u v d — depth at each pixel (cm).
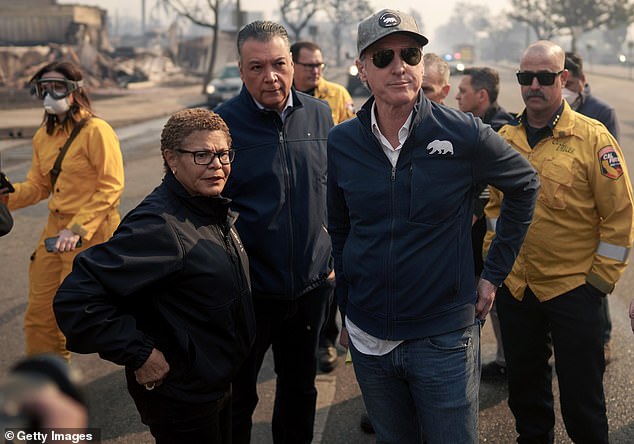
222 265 217
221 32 4775
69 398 71
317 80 499
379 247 224
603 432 280
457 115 224
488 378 400
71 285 200
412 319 222
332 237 254
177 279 210
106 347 200
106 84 3519
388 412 238
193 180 213
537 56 272
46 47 3309
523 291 284
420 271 219
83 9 4003
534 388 293
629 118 1906
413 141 219
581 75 410
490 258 241
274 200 279
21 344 465
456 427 225
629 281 582
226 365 223
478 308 239
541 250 278
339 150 233
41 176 369
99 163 353
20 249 705
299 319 296
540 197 277
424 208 219
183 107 2470
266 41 271
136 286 202
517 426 300
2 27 3875
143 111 2295
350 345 243
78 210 358
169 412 216
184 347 210
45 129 366
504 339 296
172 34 5025
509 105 2352
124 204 892
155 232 204
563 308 276
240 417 290
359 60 228
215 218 222
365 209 226
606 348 411
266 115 279
